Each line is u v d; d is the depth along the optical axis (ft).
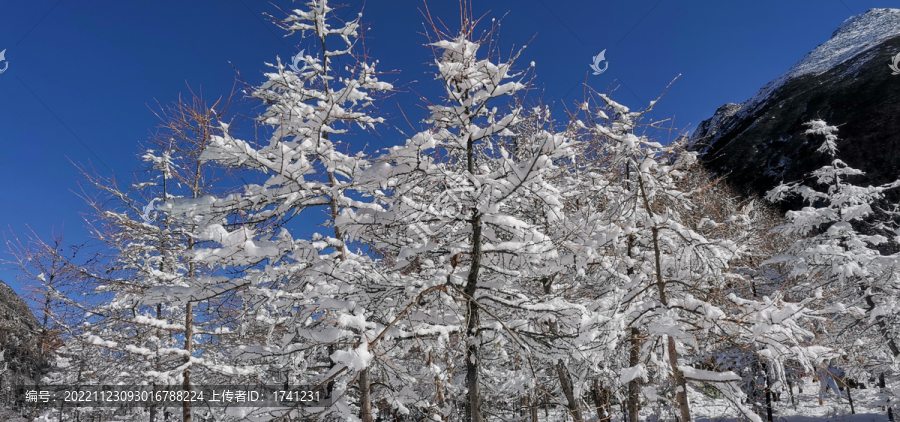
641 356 27.71
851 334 44.73
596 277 31.40
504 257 23.59
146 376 30.37
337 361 15.93
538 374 29.84
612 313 24.09
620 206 29.19
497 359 29.30
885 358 46.24
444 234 23.31
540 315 22.43
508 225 21.30
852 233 51.24
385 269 24.85
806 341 29.37
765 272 53.78
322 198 25.05
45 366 45.98
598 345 21.67
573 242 26.99
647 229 30.27
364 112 27.99
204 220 21.25
